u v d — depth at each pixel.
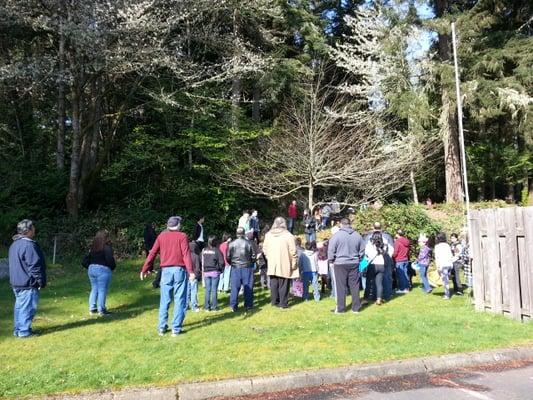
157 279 11.77
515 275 7.86
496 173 25.20
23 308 7.24
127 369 5.52
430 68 20.77
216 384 4.97
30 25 15.98
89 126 18.42
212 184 20.77
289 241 9.32
